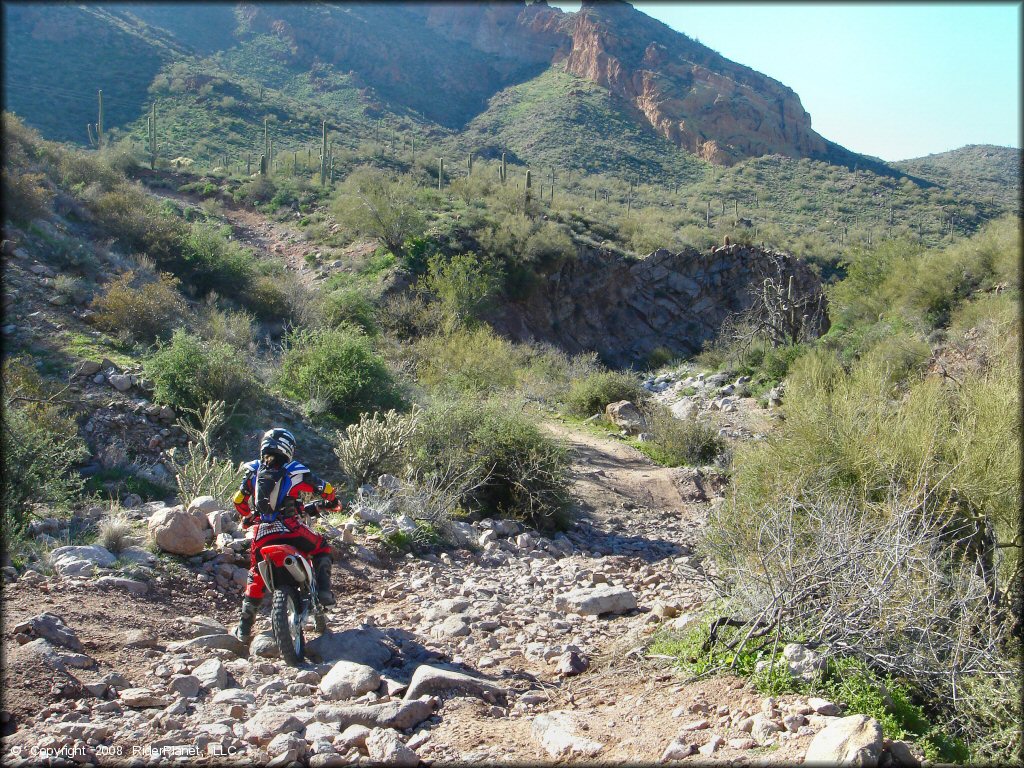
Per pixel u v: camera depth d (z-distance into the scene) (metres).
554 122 128.50
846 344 25.70
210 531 7.97
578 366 30.59
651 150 125.06
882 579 4.91
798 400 8.98
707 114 131.88
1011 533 6.23
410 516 9.90
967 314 20.39
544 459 11.72
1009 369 7.89
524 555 9.87
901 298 26.47
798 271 46.97
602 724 4.55
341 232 42.12
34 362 12.45
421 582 8.06
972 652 4.73
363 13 154.38
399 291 35.28
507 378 23.77
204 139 73.50
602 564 9.56
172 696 4.84
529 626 6.84
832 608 5.01
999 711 4.39
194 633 6.01
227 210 47.53
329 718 4.60
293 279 27.83
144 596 6.47
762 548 5.79
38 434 8.09
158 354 12.56
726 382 28.05
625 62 145.00
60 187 25.27
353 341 15.82
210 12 131.00
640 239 50.91
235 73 114.75
